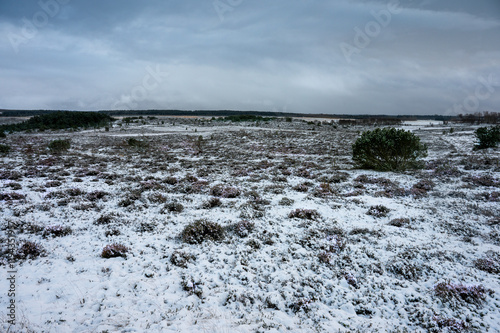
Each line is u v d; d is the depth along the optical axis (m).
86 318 4.93
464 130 48.97
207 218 10.34
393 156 19.64
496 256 7.54
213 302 5.64
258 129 59.53
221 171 21.00
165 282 6.22
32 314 4.89
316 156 29.45
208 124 75.81
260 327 4.95
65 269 6.55
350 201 13.00
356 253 7.84
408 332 5.08
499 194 12.71
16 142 39.38
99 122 84.06
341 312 5.60
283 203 12.36
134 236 8.68
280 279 6.56
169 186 15.84
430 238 8.90
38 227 8.85
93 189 14.50
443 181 16.17
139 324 4.83
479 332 5.01
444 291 6.06
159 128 67.31
